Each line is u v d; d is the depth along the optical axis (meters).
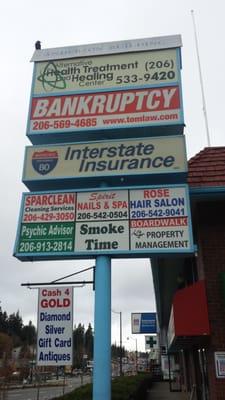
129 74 11.53
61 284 9.88
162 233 9.67
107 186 10.58
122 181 10.61
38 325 8.90
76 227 10.01
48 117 11.34
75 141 11.42
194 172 11.05
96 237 9.86
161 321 35.19
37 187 10.89
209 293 10.10
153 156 10.45
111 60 11.77
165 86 11.23
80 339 111.38
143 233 9.73
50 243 9.93
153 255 9.71
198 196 10.60
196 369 15.36
